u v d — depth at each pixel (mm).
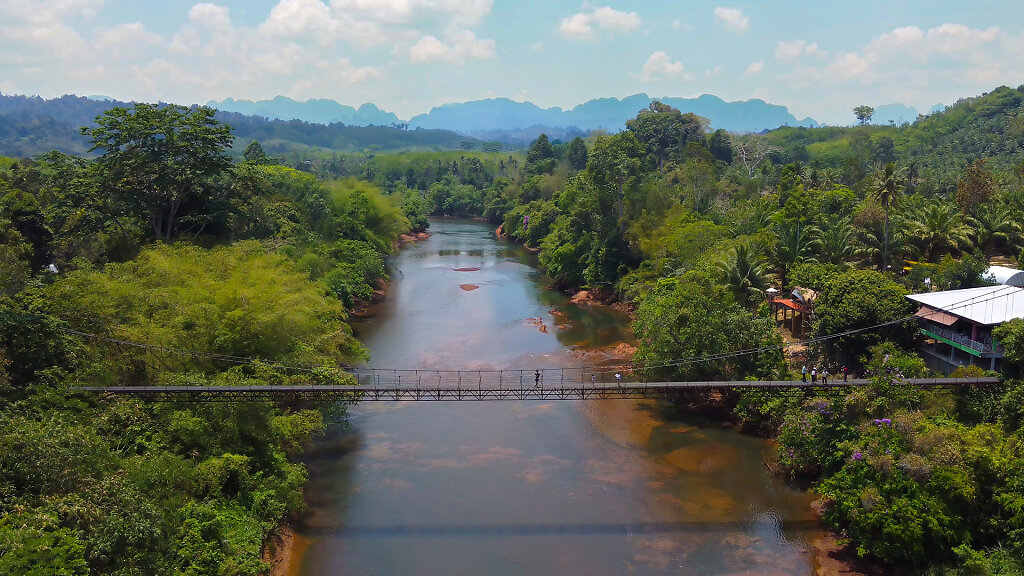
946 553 30172
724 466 43219
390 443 46781
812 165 162375
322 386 38562
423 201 184125
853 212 82062
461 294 92000
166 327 41188
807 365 51562
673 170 125875
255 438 38094
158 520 26750
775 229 76375
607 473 42594
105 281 44062
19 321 33406
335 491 40312
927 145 176000
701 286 55562
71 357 36062
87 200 60875
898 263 71188
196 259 52312
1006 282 56719
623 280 83375
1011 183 98375
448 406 53281
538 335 72438
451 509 38438
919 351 49062
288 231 78500
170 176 64438
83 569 21891
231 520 31984
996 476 30891
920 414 36406
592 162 97562
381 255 107125
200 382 38094
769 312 56719
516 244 139875
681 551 34344
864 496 32281
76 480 26281
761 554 33969
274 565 32781
